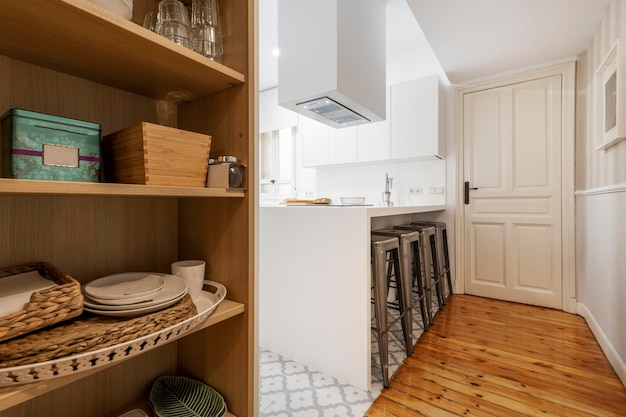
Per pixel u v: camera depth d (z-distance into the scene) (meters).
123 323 0.62
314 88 1.98
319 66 1.96
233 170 0.87
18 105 0.74
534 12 2.06
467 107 3.19
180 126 1.08
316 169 4.13
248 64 0.89
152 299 0.71
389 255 2.35
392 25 2.90
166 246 1.07
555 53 2.62
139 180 0.71
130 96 0.97
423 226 2.83
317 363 1.77
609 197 1.94
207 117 1.00
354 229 1.63
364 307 1.59
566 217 2.74
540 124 2.86
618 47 1.71
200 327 0.76
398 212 2.00
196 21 0.93
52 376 0.52
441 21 2.17
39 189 0.51
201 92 0.97
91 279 0.88
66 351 0.54
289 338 1.90
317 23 1.98
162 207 1.06
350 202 2.99
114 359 0.59
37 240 0.78
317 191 4.12
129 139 0.73
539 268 2.86
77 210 0.86
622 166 1.78
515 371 1.74
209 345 1.00
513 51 2.60
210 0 0.94
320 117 2.47
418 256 2.32
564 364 1.81
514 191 2.97
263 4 2.71
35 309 0.53
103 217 0.91
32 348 0.51
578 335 2.21
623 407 1.44
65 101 0.83
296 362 1.86
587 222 2.42
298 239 1.85
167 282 0.83
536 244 2.88
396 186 3.54
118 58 0.74
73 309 0.58
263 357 1.93
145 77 0.86
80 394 0.87
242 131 0.91
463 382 1.64
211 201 0.99
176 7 0.90
